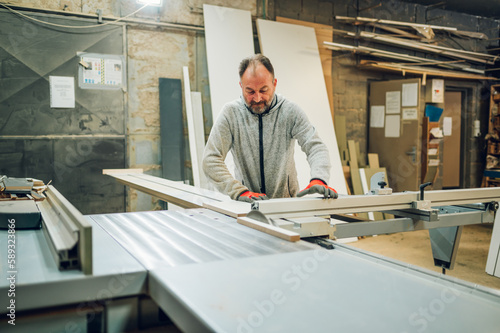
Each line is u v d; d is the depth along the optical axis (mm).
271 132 1730
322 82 4527
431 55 5676
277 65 4270
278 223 1054
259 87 1579
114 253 740
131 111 3871
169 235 895
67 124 3611
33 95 3486
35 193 1256
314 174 1486
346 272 644
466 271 3268
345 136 4984
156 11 3896
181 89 4043
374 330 440
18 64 3426
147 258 708
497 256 1669
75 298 598
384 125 5191
